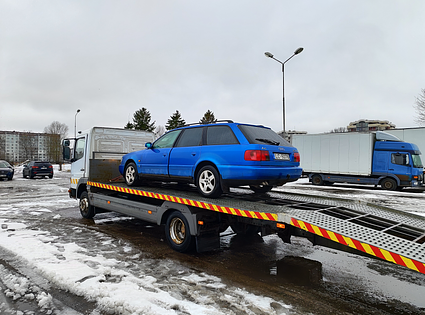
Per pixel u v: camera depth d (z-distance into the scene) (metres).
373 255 3.15
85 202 7.99
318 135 18.50
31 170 24.41
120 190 6.59
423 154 18.20
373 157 16.69
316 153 18.58
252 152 4.59
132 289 3.51
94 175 7.63
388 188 16.27
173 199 5.18
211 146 5.16
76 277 3.77
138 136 8.94
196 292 3.53
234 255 5.09
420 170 16.11
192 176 5.38
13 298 3.34
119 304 3.15
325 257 5.05
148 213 5.82
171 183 7.44
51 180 23.06
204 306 3.17
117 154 8.46
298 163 5.44
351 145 17.23
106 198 7.09
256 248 5.54
